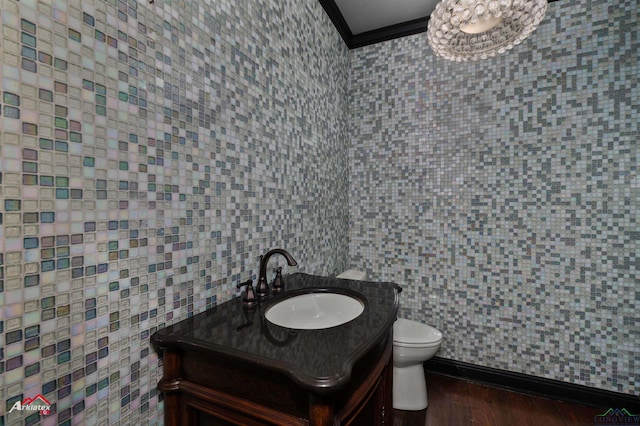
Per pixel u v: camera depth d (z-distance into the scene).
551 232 1.96
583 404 1.88
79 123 0.69
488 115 2.10
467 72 2.16
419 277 2.30
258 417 0.73
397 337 1.82
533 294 2.00
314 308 1.32
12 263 0.57
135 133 0.82
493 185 2.09
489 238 2.11
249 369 0.75
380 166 2.42
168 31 0.92
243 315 1.02
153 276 0.87
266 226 1.42
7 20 0.57
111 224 0.75
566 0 1.91
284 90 1.56
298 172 1.71
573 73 1.90
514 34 1.44
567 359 1.93
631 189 1.79
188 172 0.99
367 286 1.38
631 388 1.80
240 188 1.24
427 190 2.28
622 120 1.81
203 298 1.06
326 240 2.08
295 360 0.71
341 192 2.35
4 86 0.57
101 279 0.73
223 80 1.14
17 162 0.58
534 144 1.99
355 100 2.49
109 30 0.75
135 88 0.82
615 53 1.82
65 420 0.66
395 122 2.37
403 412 1.80
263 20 1.38
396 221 2.37
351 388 0.80
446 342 2.22
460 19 1.28
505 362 2.06
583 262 1.89
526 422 1.72
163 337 0.84
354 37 2.44
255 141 1.33
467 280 2.17
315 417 0.65
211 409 0.80
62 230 0.65
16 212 0.58
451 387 2.06
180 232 0.96
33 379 0.60
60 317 0.65
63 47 0.66
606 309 1.85
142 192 0.84
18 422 0.58
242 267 1.26
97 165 0.72
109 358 0.75
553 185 1.95
